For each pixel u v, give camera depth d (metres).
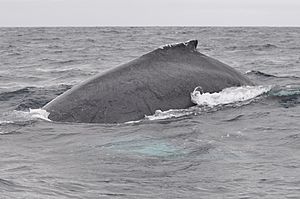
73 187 17.48
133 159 21.50
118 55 94.75
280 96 36.00
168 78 32.16
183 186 17.78
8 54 102.31
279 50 106.44
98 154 22.50
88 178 18.70
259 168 19.91
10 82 58.22
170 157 21.69
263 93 36.16
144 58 33.28
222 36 182.38
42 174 19.16
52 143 25.14
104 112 29.84
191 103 31.89
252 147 23.42
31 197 15.91
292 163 20.61
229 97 33.53
